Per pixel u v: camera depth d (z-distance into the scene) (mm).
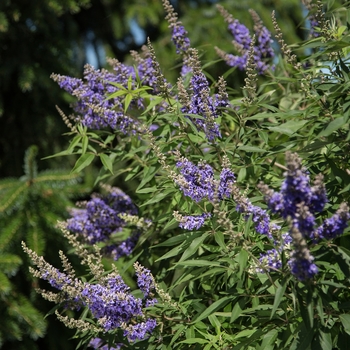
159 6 4332
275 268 2039
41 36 3910
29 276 3232
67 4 3779
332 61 2266
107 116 2387
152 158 2408
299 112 2236
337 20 2441
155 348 2238
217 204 2043
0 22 3604
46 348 3752
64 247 3303
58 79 2455
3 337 3270
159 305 2201
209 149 2459
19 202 3232
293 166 1918
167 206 2506
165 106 2355
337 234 1966
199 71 2244
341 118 2051
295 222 1934
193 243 2127
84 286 2154
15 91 3990
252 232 2172
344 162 2262
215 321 2201
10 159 3988
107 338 2238
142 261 2559
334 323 2115
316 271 1933
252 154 2377
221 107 2254
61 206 3271
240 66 2654
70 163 4137
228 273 2180
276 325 2148
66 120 2455
